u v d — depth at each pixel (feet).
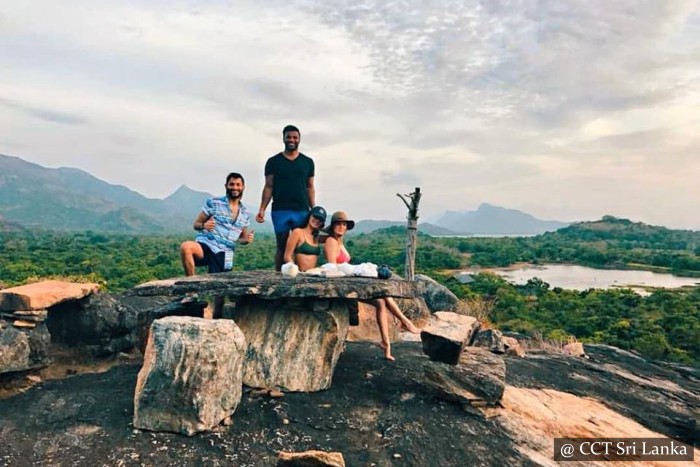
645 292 211.82
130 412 17.52
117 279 148.46
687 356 89.15
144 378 16.79
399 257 275.59
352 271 23.22
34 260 207.41
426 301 55.98
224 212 24.97
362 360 24.32
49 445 15.31
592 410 22.33
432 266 278.67
